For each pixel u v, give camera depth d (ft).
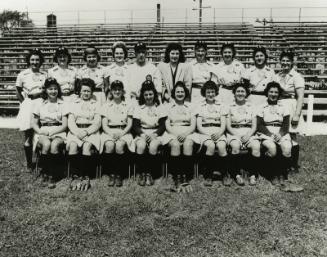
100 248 16.12
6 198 21.11
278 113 23.58
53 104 23.89
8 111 63.05
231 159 23.24
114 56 25.81
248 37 81.61
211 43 78.43
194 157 23.66
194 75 25.99
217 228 17.69
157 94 24.30
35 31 89.97
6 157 28.81
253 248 16.12
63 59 25.27
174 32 87.25
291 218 18.72
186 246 16.22
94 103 23.93
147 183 22.98
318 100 59.06
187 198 21.06
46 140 22.84
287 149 22.38
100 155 23.73
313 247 16.20
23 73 26.32
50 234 17.24
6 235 17.16
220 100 24.07
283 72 25.68
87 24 91.25
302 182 23.38
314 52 73.20
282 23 89.35
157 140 22.81
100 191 22.15
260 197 21.22
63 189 22.49
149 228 17.66
